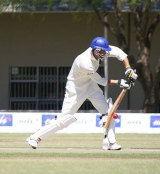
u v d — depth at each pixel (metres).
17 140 41.75
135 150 31.28
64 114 30.09
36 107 85.62
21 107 85.94
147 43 68.69
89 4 67.44
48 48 85.62
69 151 29.84
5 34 85.88
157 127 54.56
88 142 40.00
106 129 30.70
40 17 85.44
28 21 85.56
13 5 67.44
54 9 72.25
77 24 85.00
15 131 54.88
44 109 85.69
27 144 36.66
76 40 85.19
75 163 23.83
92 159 25.67
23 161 24.52
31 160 25.00
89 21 73.12
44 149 31.42
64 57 85.38
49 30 85.56
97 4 66.19
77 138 45.34
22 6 67.56
